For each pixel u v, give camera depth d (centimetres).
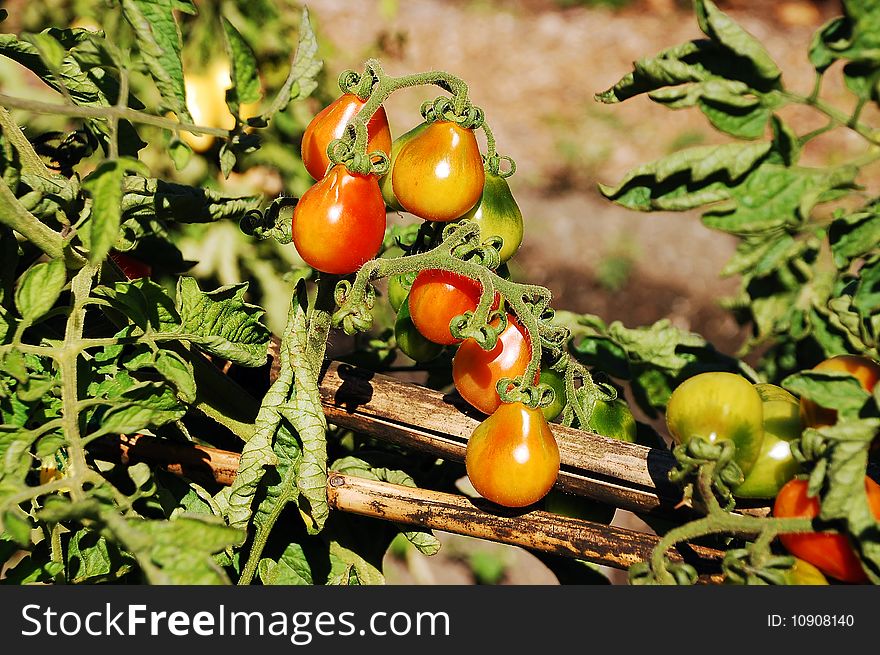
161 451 68
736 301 82
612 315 272
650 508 66
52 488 61
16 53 69
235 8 115
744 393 64
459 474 76
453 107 65
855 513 59
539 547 66
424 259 64
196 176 113
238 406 71
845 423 60
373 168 64
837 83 386
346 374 70
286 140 120
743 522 61
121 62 62
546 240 298
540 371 68
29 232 66
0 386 64
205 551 59
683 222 309
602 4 454
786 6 450
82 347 64
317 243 64
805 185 69
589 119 374
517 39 427
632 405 198
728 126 69
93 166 91
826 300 73
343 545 70
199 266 111
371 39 352
